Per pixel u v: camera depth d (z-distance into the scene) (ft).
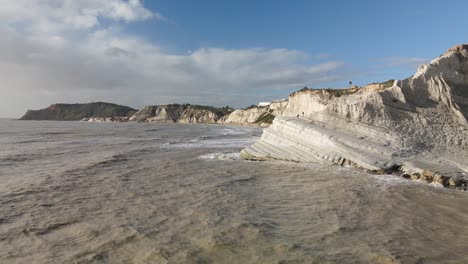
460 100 66.23
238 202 35.09
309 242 23.59
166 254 21.63
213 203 34.68
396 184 44.11
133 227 26.99
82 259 21.09
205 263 20.31
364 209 32.19
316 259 20.77
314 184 44.45
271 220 28.76
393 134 58.90
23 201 35.73
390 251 21.99
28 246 23.35
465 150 55.26
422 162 50.65
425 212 31.22
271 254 21.54
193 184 44.86
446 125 61.67
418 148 56.03
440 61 71.56
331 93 257.96
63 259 21.16
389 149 55.36
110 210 32.12
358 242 23.58
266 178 49.14
